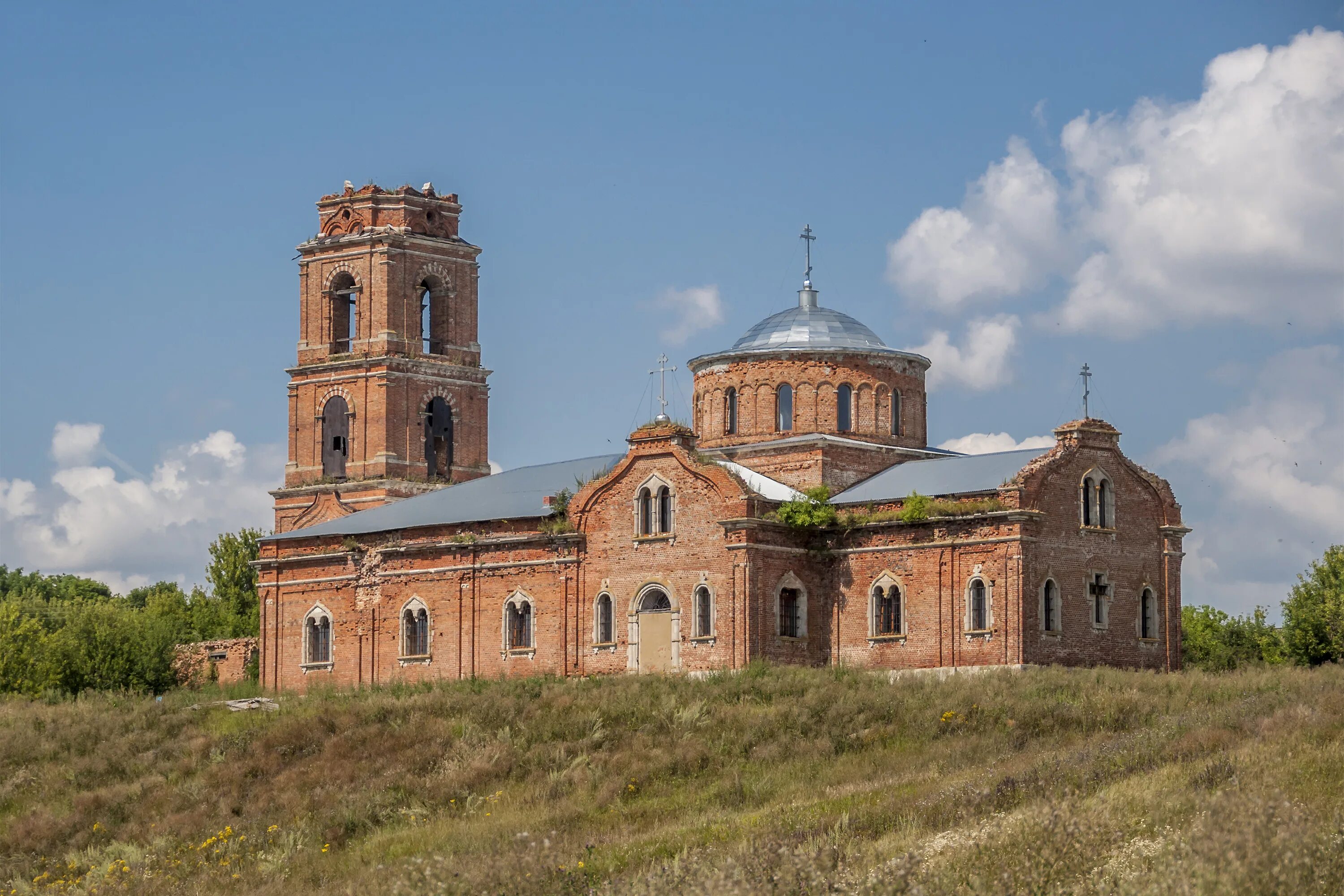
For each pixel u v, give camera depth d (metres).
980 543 74.69
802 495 82.00
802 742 61.09
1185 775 43.34
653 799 56.41
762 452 87.00
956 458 83.75
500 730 66.56
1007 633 73.25
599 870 42.72
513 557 85.06
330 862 52.75
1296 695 58.34
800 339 88.88
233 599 141.75
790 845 39.06
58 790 70.06
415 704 71.31
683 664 78.75
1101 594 77.06
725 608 77.62
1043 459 75.44
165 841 59.19
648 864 42.84
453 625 86.88
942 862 35.00
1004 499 74.19
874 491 81.62
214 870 53.94
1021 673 70.00
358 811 58.53
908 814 44.44
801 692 68.25
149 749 73.94
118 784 69.06
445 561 87.62
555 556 83.38
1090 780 44.97
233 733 72.56
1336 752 44.50
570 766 61.25
